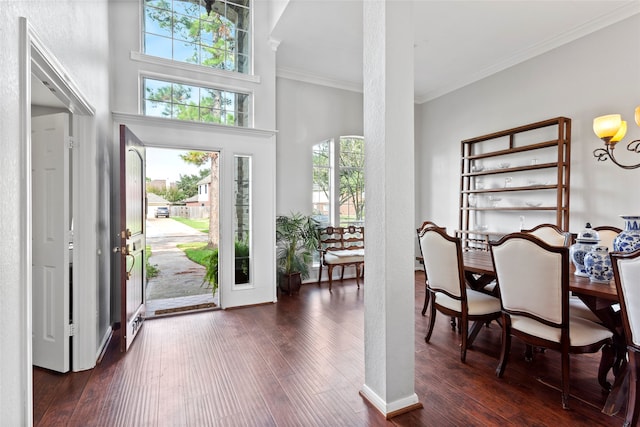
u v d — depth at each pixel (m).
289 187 5.08
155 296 4.79
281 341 2.92
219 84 3.90
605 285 2.05
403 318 1.94
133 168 3.02
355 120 5.68
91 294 2.45
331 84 5.43
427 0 3.34
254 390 2.14
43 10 1.60
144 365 2.47
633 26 3.35
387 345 1.88
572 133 3.88
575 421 1.81
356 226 5.70
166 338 3.00
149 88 3.62
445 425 1.78
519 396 2.06
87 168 2.47
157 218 9.18
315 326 3.30
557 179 3.96
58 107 2.75
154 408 1.95
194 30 3.88
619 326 2.12
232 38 4.09
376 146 1.95
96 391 2.12
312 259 5.34
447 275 2.63
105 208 2.94
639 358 1.66
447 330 3.23
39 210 2.41
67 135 2.37
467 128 5.30
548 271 1.95
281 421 1.83
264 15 4.20
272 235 4.16
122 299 2.69
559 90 4.02
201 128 3.74
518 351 2.74
